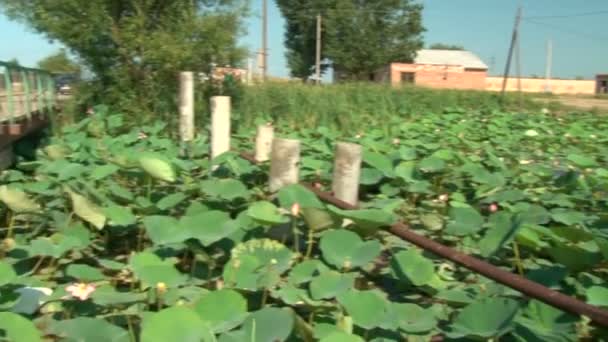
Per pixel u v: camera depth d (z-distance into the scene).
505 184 6.76
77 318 3.05
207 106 13.32
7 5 13.20
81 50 13.48
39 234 4.95
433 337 3.24
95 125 10.55
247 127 13.88
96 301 3.20
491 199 6.00
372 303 3.12
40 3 13.12
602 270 4.11
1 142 7.80
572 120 19.02
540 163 9.09
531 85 60.75
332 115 15.84
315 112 15.76
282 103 15.77
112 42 13.43
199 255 4.00
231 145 9.41
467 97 25.36
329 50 49.69
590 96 52.25
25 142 9.82
